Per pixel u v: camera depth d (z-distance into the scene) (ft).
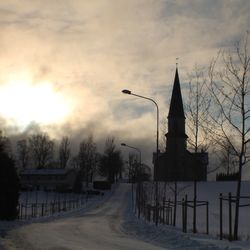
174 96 323.37
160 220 122.31
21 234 74.13
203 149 94.73
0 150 111.45
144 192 218.79
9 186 111.04
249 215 142.61
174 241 62.08
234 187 301.43
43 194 360.07
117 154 524.11
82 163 510.99
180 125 145.59
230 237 65.31
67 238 68.23
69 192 389.39
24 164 485.97
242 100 67.72
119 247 55.88
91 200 324.60
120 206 259.80
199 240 60.95
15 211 114.42
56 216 154.81
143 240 68.28
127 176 543.80
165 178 161.17
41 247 54.49
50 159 497.87
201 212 160.15
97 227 97.71
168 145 144.25
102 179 530.27
